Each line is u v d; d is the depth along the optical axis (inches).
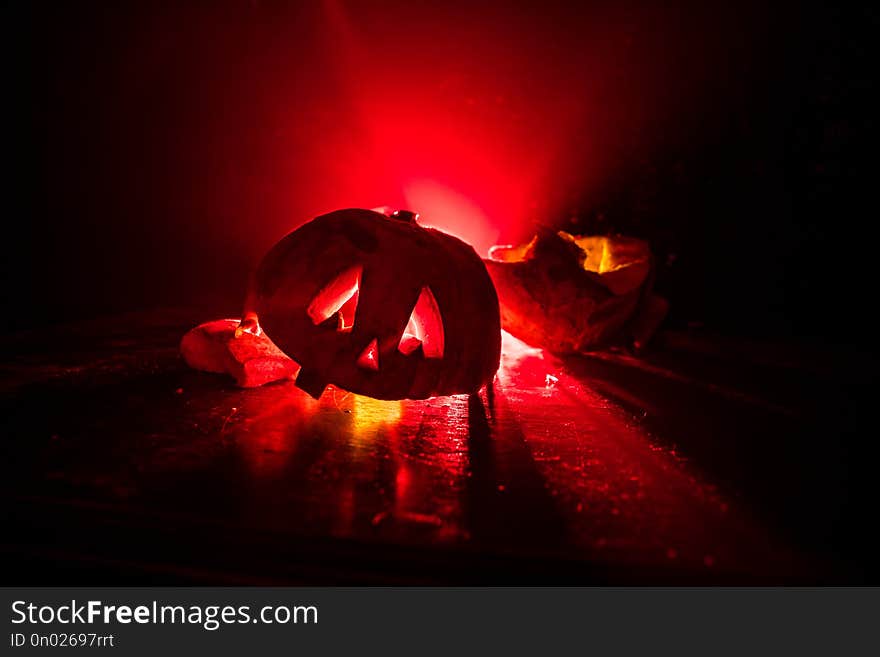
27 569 50.6
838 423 84.8
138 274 199.5
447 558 47.9
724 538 51.4
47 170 180.2
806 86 189.2
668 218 200.2
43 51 174.1
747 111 192.9
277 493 55.2
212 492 54.6
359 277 78.9
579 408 87.8
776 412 89.5
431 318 80.4
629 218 201.3
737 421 84.3
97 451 62.5
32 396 79.5
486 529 50.9
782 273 197.9
